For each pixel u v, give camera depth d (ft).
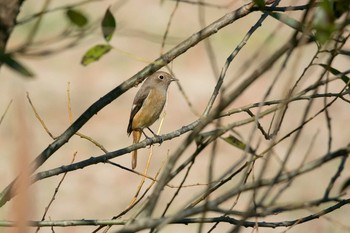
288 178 10.40
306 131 74.13
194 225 53.06
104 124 75.66
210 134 13.65
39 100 79.56
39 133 72.69
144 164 67.21
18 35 68.18
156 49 90.38
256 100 77.41
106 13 16.03
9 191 16.10
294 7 15.34
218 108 10.55
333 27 11.93
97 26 15.31
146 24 94.32
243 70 11.64
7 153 64.59
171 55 16.65
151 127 58.65
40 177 16.94
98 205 61.21
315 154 70.64
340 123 76.18
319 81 13.08
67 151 69.10
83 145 70.69
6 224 15.65
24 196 9.06
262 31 88.02
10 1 15.28
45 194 60.95
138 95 35.22
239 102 77.77
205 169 65.31
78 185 63.36
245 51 87.20
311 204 11.05
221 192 58.23
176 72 85.81
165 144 69.87
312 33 13.17
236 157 67.62
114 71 87.25
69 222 16.34
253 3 15.96
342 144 72.64
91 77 85.66
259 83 78.54
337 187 61.00
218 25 16.38
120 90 17.38
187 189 60.95
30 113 76.69
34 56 13.41
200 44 88.58
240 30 89.81
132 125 35.70
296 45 10.75
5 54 13.14
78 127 17.33
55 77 84.38
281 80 75.92
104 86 84.28
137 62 89.10
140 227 10.61
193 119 77.77
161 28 94.07
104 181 64.64
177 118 77.66
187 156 67.51
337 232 51.39
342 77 15.17
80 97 81.92
